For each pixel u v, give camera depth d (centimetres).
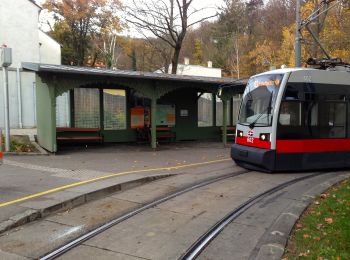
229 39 5906
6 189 912
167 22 2669
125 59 5219
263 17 5909
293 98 1228
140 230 682
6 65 1462
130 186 1020
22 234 659
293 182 1095
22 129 2136
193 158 1534
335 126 1289
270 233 653
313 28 3042
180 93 2142
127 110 1961
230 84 1936
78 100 1834
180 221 732
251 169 1273
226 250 596
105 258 562
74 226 704
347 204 816
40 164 1280
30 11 2728
